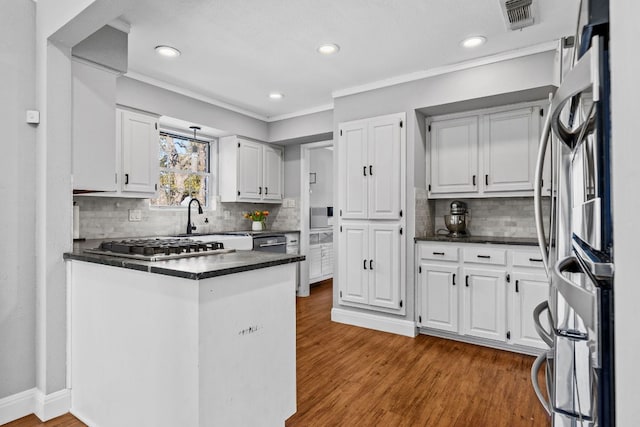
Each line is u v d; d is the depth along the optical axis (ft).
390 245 10.81
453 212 11.08
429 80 10.24
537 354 8.85
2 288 6.21
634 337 1.24
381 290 10.94
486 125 10.39
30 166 6.53
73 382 6.49
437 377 7.80
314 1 7.00
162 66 9.95
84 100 7.07
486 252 9.41
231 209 15.12
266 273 5.48
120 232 11.13
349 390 7.25
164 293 4.88
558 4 6.95
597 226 1.77
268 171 15.46
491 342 9.55
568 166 2.86
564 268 2.38
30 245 6.52
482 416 6.31
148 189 10.72
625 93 1.28
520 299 8.96
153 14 7.39
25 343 6.43
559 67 3.11
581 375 2.51
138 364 5.23
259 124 14.89
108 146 7.43
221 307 4.78
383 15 7.48
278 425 5.65
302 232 15.74
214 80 11.00
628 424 1.27
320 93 12.17
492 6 7.16
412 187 10.50
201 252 6.13
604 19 1.57
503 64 9.19
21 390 6.38
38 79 6.54
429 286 10.25
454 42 8.61
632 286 1.25
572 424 2.57
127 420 5.41
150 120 10.83
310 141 15.20
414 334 10.42
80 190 7.53
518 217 10.89
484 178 10.41
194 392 4.50
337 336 10.47
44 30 6.41
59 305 6.50
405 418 6.25
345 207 11.66
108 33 7.38
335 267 11.92
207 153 14.57
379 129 11.00
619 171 1.33
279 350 5.71
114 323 5.61
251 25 7.86
